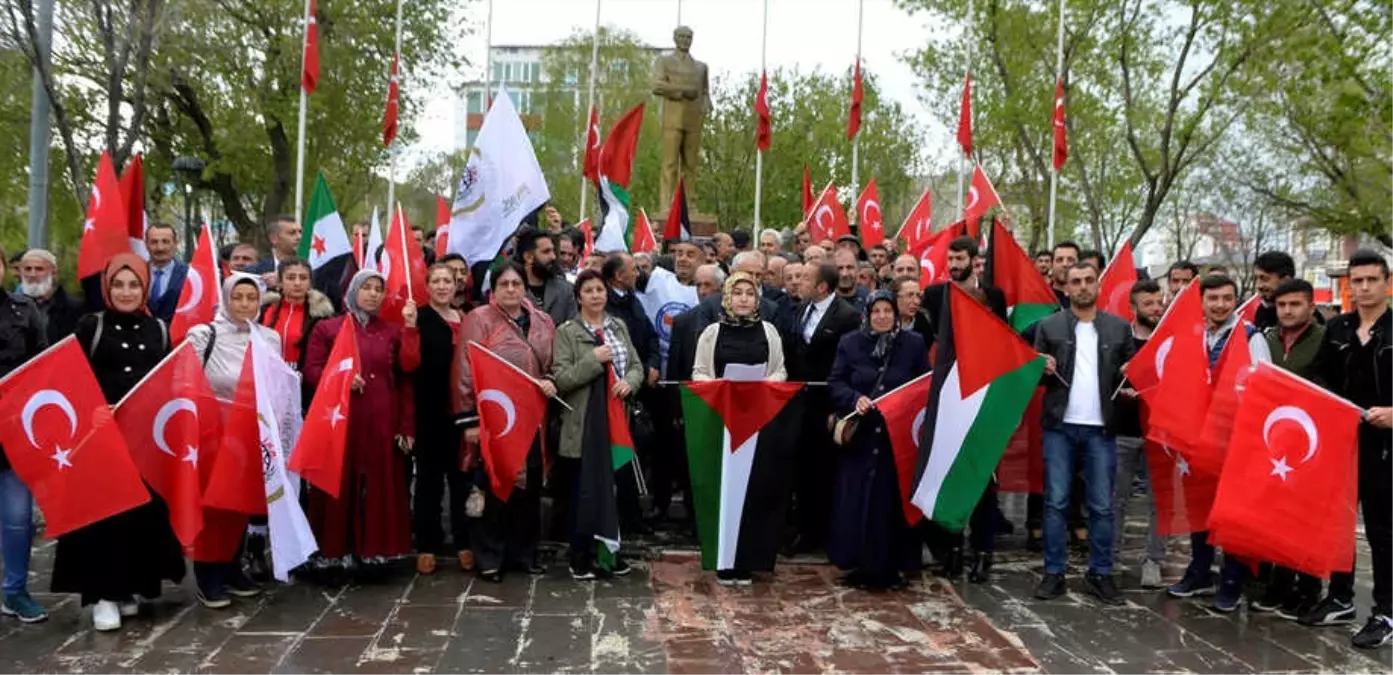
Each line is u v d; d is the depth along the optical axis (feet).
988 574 22.89
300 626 18.66
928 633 18.89
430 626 18.74
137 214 26.40
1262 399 19.27
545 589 21.31
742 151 102.12
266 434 18.95
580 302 22.15
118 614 18.47
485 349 21.03
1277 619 20.17
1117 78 62.64
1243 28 53.26
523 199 27.22
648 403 26.81
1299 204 65.98
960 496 20.97
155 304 26.05
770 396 22.07
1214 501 20.20
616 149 39.17
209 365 19.53
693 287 28.66
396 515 21.39
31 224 36.91
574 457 21.65
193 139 75.82
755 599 20.94
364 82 75.00
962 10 64.34
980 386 21.03
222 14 67.15
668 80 50.03
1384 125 51.31
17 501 18.48
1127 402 22.06
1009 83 63.67
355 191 82.99
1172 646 18.40
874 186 44.65
